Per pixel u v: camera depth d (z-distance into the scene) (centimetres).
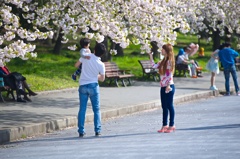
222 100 3781
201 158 1652
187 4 3844
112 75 4269
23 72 4612
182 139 2069
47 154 1880
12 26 2566
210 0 4622
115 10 2973
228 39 6475
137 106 3183
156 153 1769
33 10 3014
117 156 1748
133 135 2255
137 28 3022
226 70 4131
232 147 1834
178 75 5328
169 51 2317
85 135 2311
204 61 7175
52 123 2520
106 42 4847
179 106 3459
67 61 5759
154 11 2994
